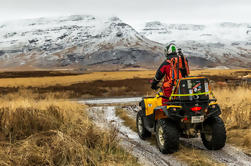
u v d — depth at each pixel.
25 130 6.60
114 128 6.45
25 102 9.03
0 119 7.02
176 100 5.50
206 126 5.65
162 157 5.28
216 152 5.40
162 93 5.90
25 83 51.09
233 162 4.74
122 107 14.91
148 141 6.70
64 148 4.83
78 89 32.03
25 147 5.02
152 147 6.10
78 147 4.93
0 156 4.72
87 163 4.62
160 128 5.57
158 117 5.71
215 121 5.44
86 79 62.53
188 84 5.36
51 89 32.03
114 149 5.54
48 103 10.16
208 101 5.43
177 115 5.25
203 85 5.41
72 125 6.88
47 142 5.45
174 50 5.80
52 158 4.67
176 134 5.34
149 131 6.38
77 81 52.91
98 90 30.78
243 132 6.61
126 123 9.25
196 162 4.73
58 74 116.38
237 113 7.77
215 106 5.50
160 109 5.49
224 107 8.94
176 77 5.61
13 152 5.00
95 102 20.27
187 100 5.34
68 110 9.53
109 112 12.58
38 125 6.94
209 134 5.63
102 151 5.19
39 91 29.28
